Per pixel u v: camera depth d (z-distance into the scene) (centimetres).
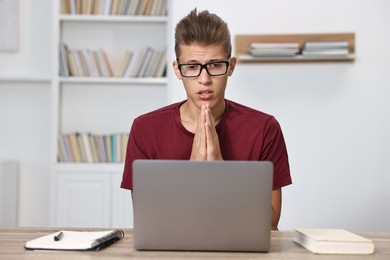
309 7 381
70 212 400
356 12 379
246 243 146
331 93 381
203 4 385
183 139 212
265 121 213
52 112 407
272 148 213
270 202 145
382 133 380
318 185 382
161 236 146
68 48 425
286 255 143
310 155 382
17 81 433
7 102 434
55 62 407
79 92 430
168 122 215
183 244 146
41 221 434
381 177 379
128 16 413
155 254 143
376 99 380
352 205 381
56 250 145
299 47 374
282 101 383
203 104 188
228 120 212
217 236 146
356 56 380
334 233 157
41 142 434
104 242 152
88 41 429
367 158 381
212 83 186
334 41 377
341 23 380
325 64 381
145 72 415
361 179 381
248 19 383
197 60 184
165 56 415
